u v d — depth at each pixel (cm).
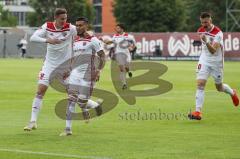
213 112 4075
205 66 3666
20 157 2473
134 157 2500
